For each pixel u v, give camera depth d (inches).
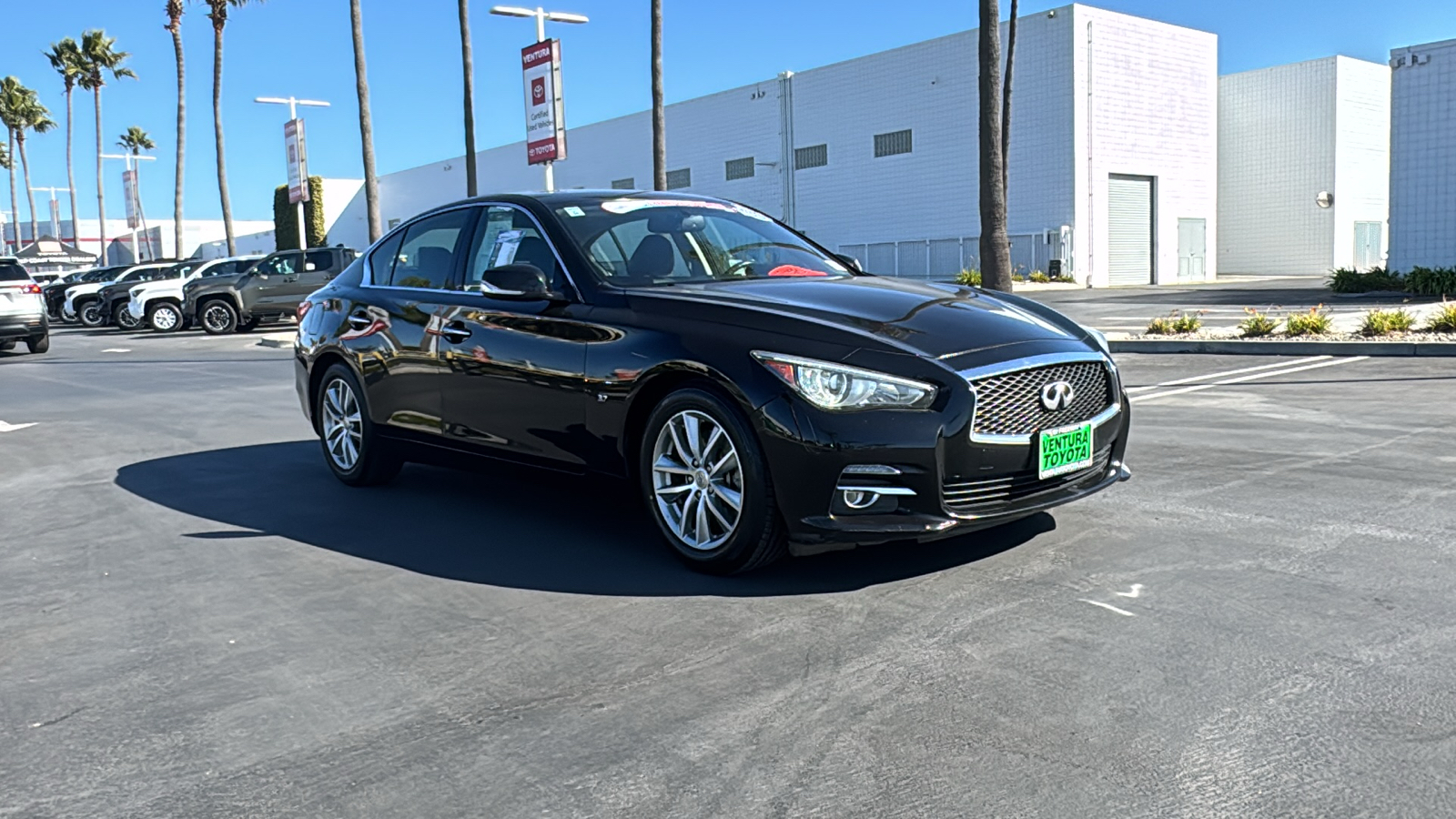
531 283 183.2
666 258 193.8
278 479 260.1
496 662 135.2
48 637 151.3
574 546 187.5
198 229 3280.0
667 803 98.8
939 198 1455.5
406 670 134.1
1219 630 135.9
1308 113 1542.8
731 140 1758.1
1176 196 1417.3
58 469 289.0
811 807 96.8
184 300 973.2
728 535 160.1
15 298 745.6
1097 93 1321.4
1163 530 182.9
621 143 1968.5
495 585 166.7
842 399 149.0
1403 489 206.7
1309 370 401.4
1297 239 1571.1
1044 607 146.2
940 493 149.6
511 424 192.1
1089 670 124.7
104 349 809.5
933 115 1450.5
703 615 148.9
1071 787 98.4
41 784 107.3
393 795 102.3
